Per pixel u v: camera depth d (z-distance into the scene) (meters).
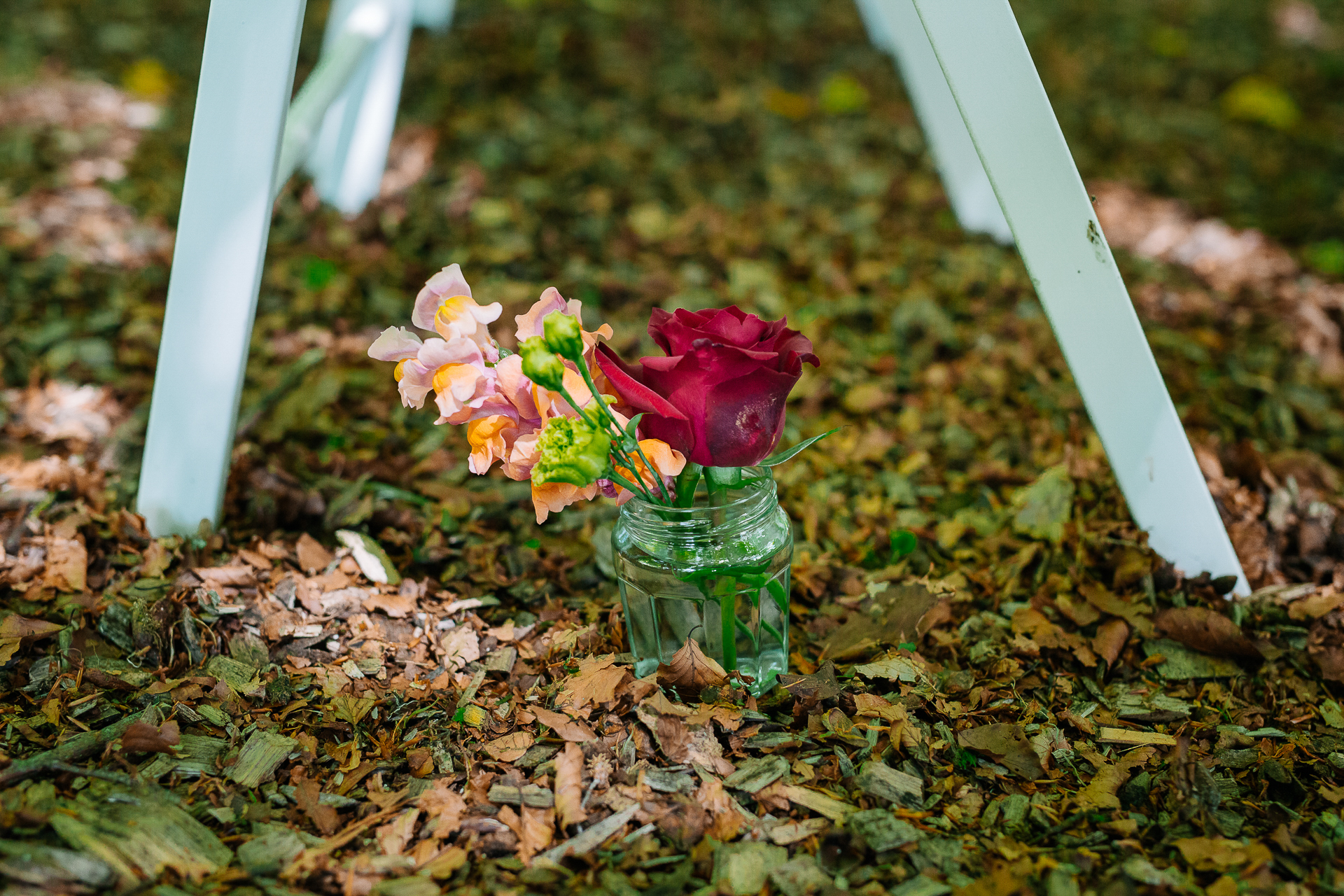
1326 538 0.93
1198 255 1.29
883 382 1.07
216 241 0.84
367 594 0.87
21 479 0.93
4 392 1.01
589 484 0.76
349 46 1.07
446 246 1.20
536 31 1.75
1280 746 0.80
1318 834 0.77
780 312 1.14
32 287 1.10
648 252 1.23
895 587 0.88
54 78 1.49
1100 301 0.83
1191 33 2.00
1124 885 0.73
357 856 0.74
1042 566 0.91
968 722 0.81
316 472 0.96
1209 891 0.74
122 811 0.75
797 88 1.69
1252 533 0.93
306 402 1.00
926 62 1.15
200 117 0.82
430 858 0.74
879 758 0.79
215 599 0.85
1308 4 2.12
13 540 0.88
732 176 1.43
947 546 0.93
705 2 1.94
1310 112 1.72
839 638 0.85
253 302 0.85
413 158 1.37
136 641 0.83
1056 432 1.02
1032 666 0.85
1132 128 1.65
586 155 1.43
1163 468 0.86
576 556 0.91
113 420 0.99
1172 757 0.79
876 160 1.48
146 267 1.13
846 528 0.95
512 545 0.91
